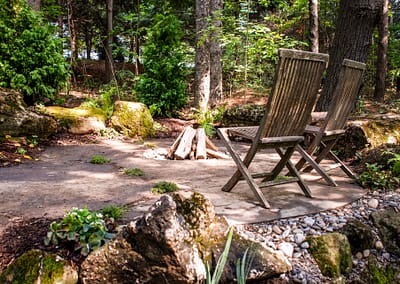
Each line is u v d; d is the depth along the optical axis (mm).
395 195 2982
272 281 1950
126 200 2729
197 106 8211
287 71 2447
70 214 2061
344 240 2273
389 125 4711
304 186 2955
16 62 5609
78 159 4320
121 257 1820
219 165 4246
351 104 3529
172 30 7676
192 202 1973
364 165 3918
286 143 2842
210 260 1867
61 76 6180
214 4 8531
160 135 6543
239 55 9570
